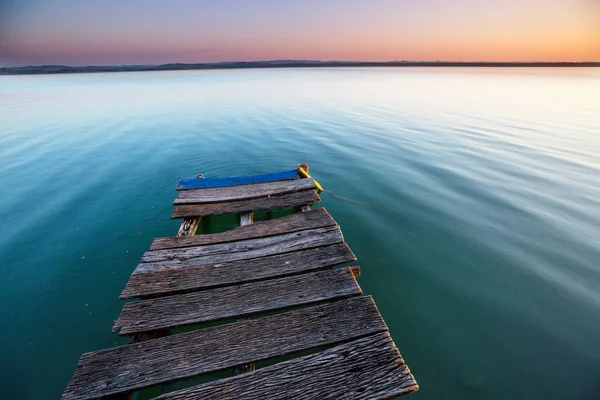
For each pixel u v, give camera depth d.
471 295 5.33
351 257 5.20
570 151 13.07
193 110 24.30
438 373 4.02
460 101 28.42
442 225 7.50
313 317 3.97
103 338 4.61
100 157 12.74
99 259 6.29
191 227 6.50
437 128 17.72
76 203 8.62
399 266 6.12
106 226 7.48
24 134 16.22
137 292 4.45
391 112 23.02
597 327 4.60
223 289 4.47
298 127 18.41
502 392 3.77
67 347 4.46
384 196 9.14
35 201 8.69
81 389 3.19
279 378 3.26
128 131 17.30
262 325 3.87
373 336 3.71
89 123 19.19
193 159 12.68
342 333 3.79
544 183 9.74
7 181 10.03
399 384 3.22
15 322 4.83
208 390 3.15
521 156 12.50
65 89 43.41
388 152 13.41
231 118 21.16
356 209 8.39
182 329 4.48
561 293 5.27
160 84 52.16
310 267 4.98
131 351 3.55
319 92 36.19
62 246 6.66
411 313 4.99
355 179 10.49
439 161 12.08
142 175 10.86
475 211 8.12
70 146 14.22
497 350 4.32
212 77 74.81
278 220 6.49
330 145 14.65
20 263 6.11
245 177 8.78
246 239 5.83
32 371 4.14
